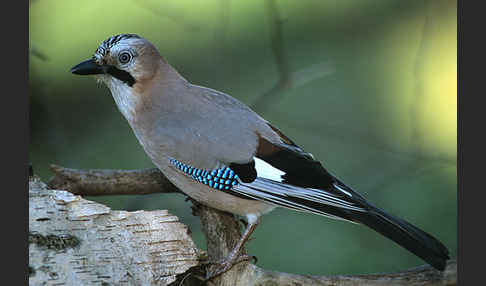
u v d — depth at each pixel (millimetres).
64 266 6250
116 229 6656
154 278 6480
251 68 13297
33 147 10852
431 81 12688
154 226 6773
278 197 7375
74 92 12398
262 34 13836
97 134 12148
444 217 11188
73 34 12789
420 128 11047
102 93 12508
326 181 7332
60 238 6406
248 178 7363
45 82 10828
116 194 8352
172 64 13141
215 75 13219
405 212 11289
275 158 7402
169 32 13414
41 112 10828
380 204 11453
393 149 11141
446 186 11836
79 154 11602
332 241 11062
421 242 6699
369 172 11703
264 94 10406
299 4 14781
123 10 13492
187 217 9703
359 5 14875
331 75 13797
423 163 11312
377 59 13969
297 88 13594
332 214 7211
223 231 7676
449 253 6691
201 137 7434
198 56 13320
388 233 6891
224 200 7574
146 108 7711
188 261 6668
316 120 12781
